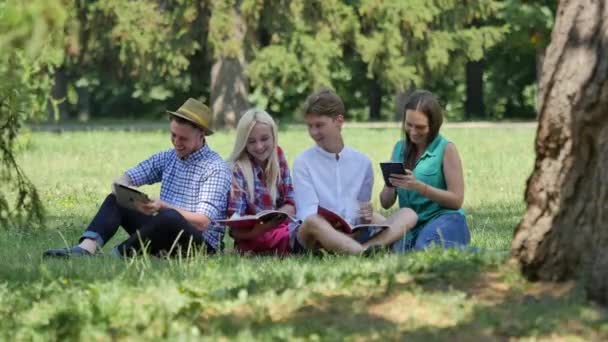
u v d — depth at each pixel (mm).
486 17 58500
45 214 12914
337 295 9039
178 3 50938
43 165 32594
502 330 8031
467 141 45156
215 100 54906
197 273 10422
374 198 21734
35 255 12789
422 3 54000
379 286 9148
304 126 63125
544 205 9133
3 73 11336
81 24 52250
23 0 8109
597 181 8719
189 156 13117
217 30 50656
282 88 53938
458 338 7953
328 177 12734
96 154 37844
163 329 8445
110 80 57312
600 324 8055
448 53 58188
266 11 51938
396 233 12266
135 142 46281
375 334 8047
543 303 8562
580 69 8820
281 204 13289
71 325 8664
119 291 9352
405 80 54812
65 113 77688
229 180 13055
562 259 8969
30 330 8664
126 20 51344
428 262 9766
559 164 8977
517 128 58562
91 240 12539
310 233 12094
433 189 12500
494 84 83062
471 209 20047
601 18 8812
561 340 7867
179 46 51562
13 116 12094
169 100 86250
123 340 8375
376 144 44562
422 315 8484
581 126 8781
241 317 8664
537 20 61719
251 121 13039
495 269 9477
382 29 54312
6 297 9672
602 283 8555
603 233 8664
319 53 52281
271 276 9789
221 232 13094
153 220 12312
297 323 8438
